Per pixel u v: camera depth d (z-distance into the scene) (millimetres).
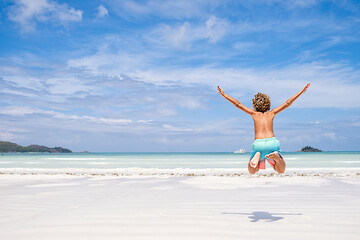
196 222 4746
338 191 8719
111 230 4273
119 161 39625
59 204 6719
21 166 29094
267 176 14266
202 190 9188
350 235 3943
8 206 6480
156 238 3865
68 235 4039
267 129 4902
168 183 11344
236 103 5102
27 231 4281
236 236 3932
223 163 33438
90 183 11391
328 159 43219
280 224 4586
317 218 5012
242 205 6414
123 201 7078
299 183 11047
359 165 29234
